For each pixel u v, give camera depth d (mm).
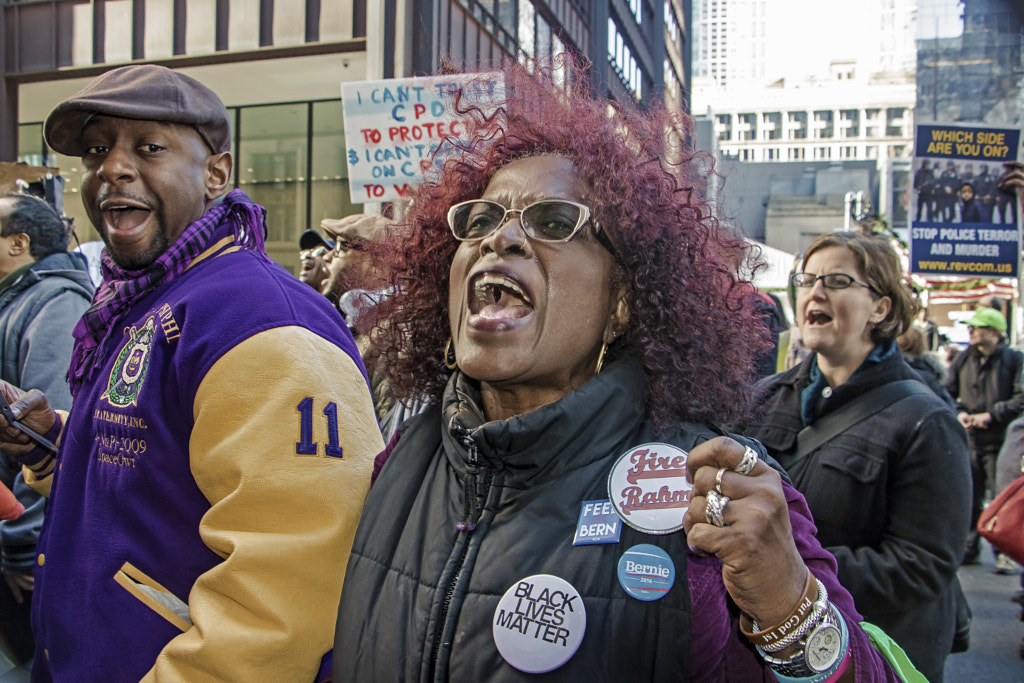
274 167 9680
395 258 1436
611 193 1140
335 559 1293
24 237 2668
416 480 1231
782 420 2207
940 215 5664
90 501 1423
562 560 1017
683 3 18719
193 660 1211
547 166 1172
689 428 1138
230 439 1304
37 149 9633
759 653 932
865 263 2123
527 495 1082
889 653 991
